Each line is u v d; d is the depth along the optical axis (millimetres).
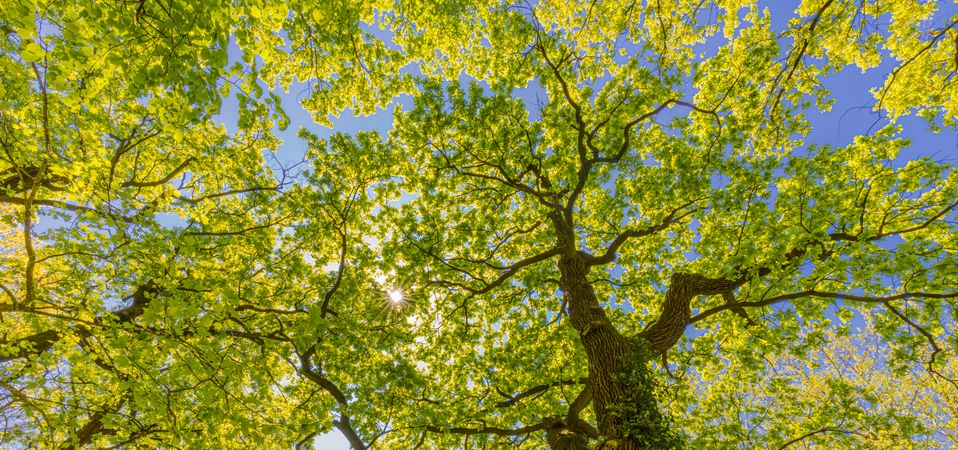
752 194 9188
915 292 7254
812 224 8047
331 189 10328
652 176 11008
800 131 9102
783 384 9914
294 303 10711
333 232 10852
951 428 11734
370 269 11023
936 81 8211
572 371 10820
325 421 4586
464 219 11391
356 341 9898
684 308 7527
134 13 3312
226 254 10133
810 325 9750
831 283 8445
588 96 10195
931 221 7680
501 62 9977
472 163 10992
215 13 3305
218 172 9961
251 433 4418
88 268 6184
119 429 6137
